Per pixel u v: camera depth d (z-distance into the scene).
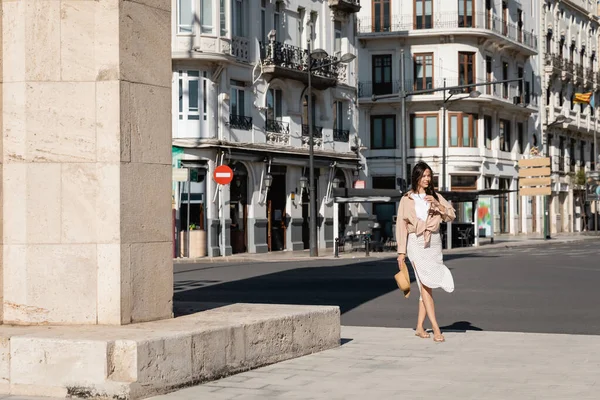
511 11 63.94
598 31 86.12
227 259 35.50
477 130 59.03
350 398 7.45
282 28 43.56
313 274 25.72
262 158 41.09
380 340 11.27
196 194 38.38
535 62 69.06
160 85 9.23
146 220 9.03
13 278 8.81
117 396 7.45
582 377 8.44
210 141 38.03
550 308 16.09
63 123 8.78
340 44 49.03
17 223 8.80
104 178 8.74
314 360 9.58
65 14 8.78
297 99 44.44
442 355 9.92
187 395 7.66
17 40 8.80
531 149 66.94
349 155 48.75
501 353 10.08
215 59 37.78
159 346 7.75
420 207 11.21
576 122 77.69
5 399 7.59
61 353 7.64
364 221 50.62
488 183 60.56
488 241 53.50
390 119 59.22
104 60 8.77
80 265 8.74
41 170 8.77
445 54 58.06
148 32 9.10
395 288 20.47
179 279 23.84
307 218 45.44
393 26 58.69
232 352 8.67
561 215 76.00
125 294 8.75
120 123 8.73
